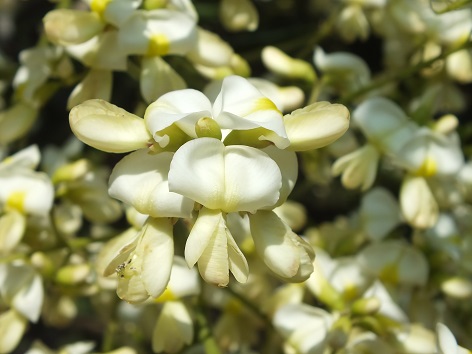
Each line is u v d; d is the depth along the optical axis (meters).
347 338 0.30
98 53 0.30
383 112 0.33
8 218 0.32
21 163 0.33
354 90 0.35
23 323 0.33
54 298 0.35
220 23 0.39
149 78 0.30
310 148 0.25
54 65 0.33
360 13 0.36
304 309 0.31
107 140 0.24
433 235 0.35
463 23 0.35
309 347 0.31
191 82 0.33
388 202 0.35
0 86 0.38
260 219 0.25
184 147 0.23
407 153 0.33
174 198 0.24
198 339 0.33
